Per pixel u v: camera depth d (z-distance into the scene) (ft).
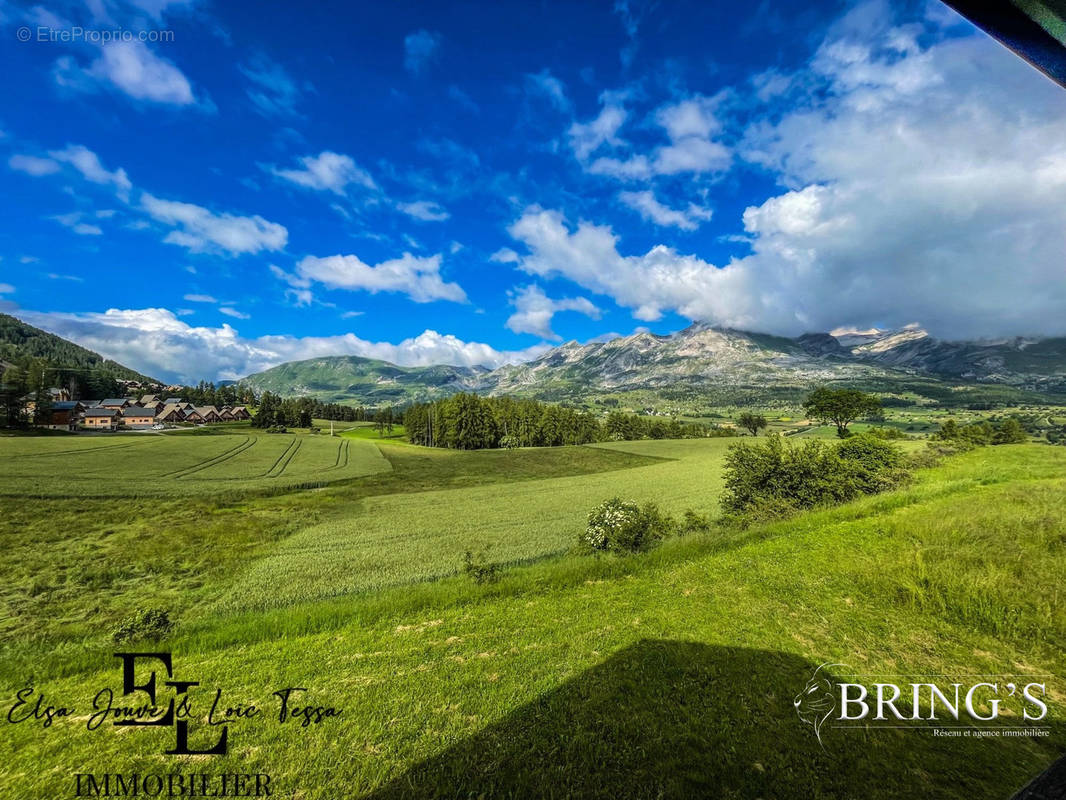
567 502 127.95
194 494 134.31
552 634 26.45
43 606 57.57
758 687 20.66
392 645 26.16
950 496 53.21
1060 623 24.27
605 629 26.71
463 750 17.57
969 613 26.09
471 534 91.09
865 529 41.81
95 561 75.92
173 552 82.17
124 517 106.83
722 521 63.98
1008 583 28.04
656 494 131.85
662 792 15.37
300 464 209.15
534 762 16.83
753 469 65.77
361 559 75.36
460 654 24.72
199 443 254.68
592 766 16.55
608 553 51.49
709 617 27.53
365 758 17.47
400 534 93.45
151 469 167.43
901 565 32.40
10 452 173.88
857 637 24.79
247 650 26.35
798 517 50.52
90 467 159.33
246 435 324.60
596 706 19.67
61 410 334.44
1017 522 37.83
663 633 25.84
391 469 209.15
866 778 15.72
